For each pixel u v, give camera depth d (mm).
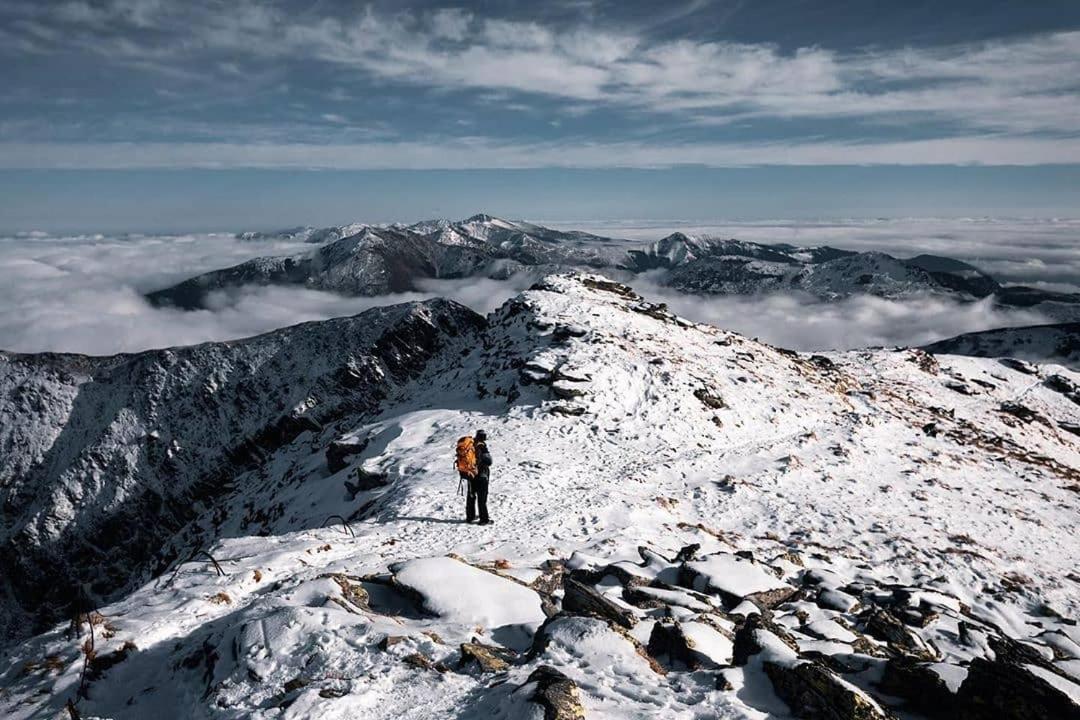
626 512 19359
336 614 8938
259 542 15930
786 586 12820
